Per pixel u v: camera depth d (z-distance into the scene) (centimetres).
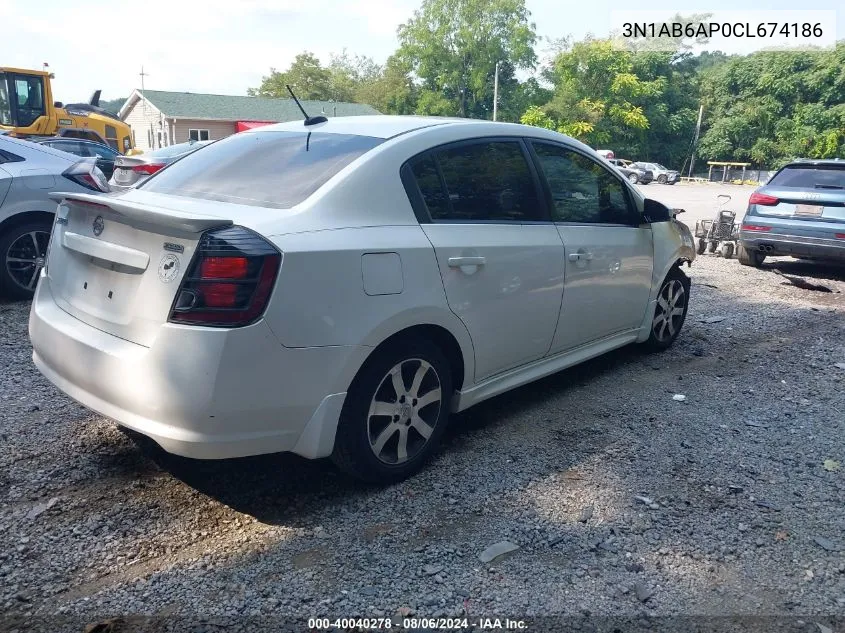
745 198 3152
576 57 6109
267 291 276
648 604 264
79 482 336
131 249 295
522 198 405
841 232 859
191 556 284
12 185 622
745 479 362
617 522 318
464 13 6072
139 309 287
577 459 379
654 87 6712
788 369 546
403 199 338
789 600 269
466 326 358
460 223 362
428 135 364
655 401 469
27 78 2027
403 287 321
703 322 683
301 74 7300
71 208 342
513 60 6138
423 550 292
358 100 6731
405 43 6347
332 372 298
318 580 271
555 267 411
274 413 288
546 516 321
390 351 325
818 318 716
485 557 288
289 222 295
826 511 334
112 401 296
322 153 350
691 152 7025
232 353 271
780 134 6581
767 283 899
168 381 273
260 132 410
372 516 317
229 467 357
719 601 267
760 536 311
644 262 501
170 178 377
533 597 265
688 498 341
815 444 408
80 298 322
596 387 493
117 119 2559
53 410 413
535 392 480
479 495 338
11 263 642
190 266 273
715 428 427
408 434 349
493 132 399
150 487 335
